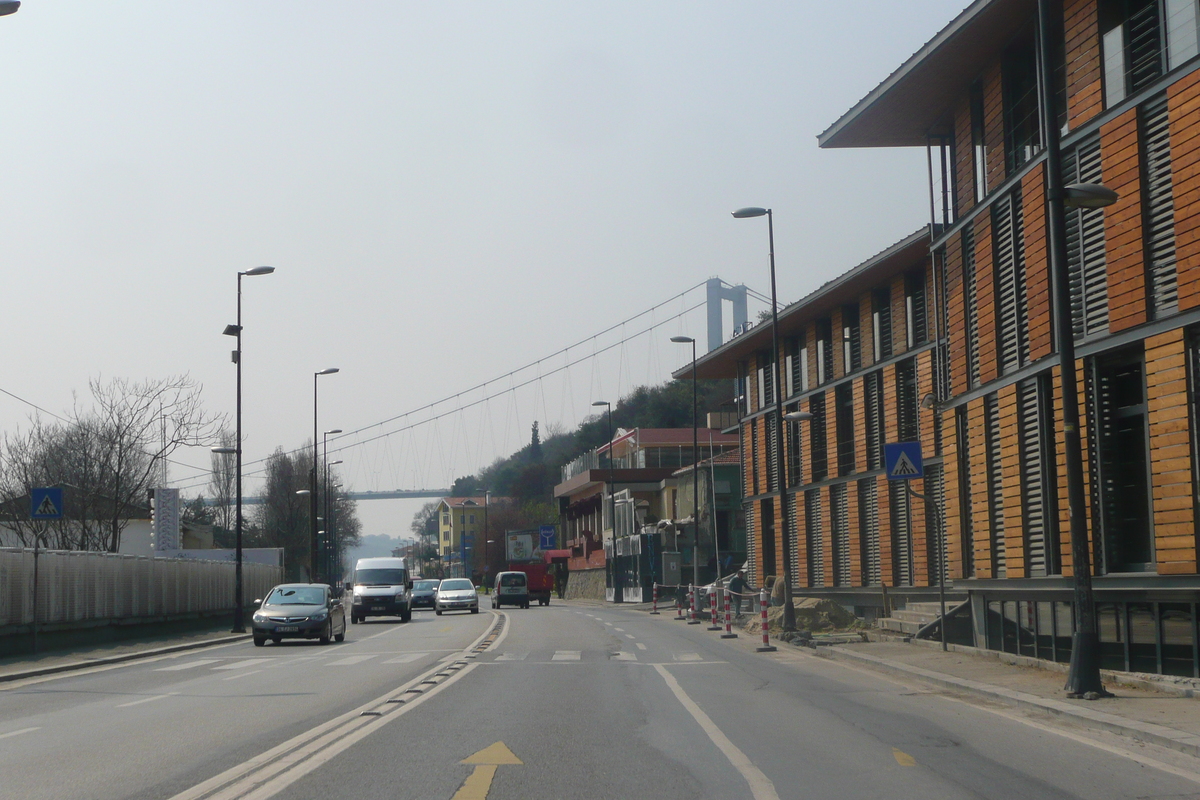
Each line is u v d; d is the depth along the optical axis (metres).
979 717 11.69
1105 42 15.53
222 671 19.47
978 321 19.81
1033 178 17.28
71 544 46.78
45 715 12.71
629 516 73.12
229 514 89.50
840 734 10.37
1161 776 8.23
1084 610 12.52
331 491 96.75
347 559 134.12
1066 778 8.13
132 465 51.66
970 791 7.62
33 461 51.75
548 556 97.12
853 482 34.16
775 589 35.16
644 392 112.88
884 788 7.71
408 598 44.81
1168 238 13.98
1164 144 14.08
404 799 7.26
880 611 32.22
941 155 23.83
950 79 20.88
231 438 87.50
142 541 56.78
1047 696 12.66
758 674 17.19
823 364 37.28
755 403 44.06
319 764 8.64
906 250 28.84
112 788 7.77
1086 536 12.59
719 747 9.51
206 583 38.09
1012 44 18.98
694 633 30.08
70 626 25.77
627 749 9.41
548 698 13.55
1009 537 18.20
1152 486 13.91
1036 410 17.39
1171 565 13.48
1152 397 13.97
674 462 81.50
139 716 12.33
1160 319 13.84
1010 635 18.45
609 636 28.75
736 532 63.31
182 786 7.81
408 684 15.55
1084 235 15.86
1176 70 13.63
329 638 28.30
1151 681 13.08
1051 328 16.64
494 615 47.34
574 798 7.31
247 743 9.92
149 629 31.45
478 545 133.12
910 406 30.94
